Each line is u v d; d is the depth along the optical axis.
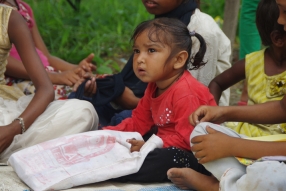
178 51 4.03
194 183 3.66
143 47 4.02
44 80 4.53
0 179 3.77
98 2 10.06
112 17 9.41
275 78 4.34
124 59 8.22
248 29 6.54
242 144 3.50
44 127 4.34
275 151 3.47
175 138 3.95
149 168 3.86
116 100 4.98
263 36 4.38
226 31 6.78
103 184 3.82
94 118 4.50
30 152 3.89
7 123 4.44
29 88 5.28
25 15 5.79
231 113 3.82
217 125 3.71
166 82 4.11
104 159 3.85
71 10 9.27
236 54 8.36
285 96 3.82
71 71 5.35
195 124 3.72
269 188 3.21
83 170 3.72
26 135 4.30
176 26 4.05
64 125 4.37
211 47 4.78
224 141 3.52
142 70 4.04
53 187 3.61
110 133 4.09
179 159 3.88
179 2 4.84
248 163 3.47
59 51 8.02
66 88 5.41
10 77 5.34
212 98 4.09
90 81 4.91
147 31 4.02
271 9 4.21
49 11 9.14
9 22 4.57
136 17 9.38
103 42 8.62
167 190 3.73
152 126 4.42
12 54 5.50
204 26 4.79
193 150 3.61
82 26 8.78
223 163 3.56
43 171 3.72
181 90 3.99
